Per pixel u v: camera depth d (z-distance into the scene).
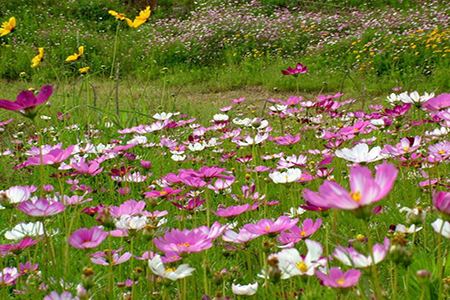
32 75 10.60
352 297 1.29
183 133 4.27
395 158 2.46
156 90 9.03
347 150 1.57
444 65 9.46
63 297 1.22
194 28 13.55
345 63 10.65
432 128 3.38
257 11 15.21
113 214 1.60
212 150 3.59
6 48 12.17
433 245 1.78
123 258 1.47
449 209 1.09
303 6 15.55
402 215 2.04
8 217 2.34
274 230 1.38
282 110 3.87
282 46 12.48
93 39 13.17
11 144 3.97
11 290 1.79
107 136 3.91
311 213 2.17
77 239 1.33
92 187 2.96
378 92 8.71
